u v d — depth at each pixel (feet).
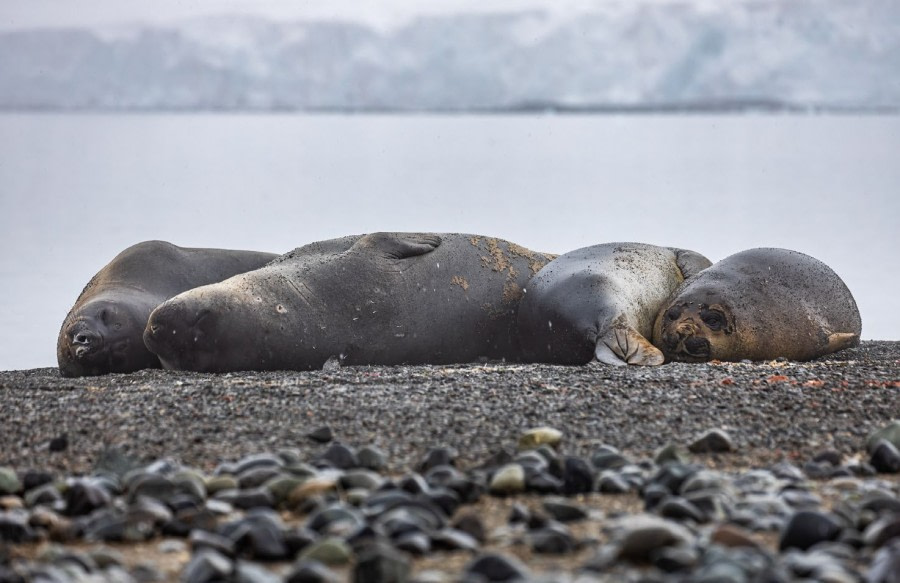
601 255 163.53
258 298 144.56
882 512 73.56
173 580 62.90
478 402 105.91
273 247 289.94
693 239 309.22
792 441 94.84
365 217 365.81
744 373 122.93
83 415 103.55
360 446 92.38
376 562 59.98
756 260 157.28
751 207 401.90
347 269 151.12
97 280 164.14
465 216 369.50
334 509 71.20
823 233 322.14
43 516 72.74
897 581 58.23
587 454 90.53
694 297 151.02
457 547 67.00
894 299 224.12
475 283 157.69
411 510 71.26
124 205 409.28
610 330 146.10
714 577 57.21
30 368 171.32
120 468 86.53
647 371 124.57
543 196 451.12
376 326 150.00
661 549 63.41
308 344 145.89
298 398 108.47
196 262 168.76
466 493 77.87
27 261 268.82
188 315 139.85
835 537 66.28
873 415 103.14
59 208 395.34
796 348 151.74
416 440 93.97
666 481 79.46
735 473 85.81
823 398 108.37
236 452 91.35
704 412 102.89
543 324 153.38
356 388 113.19
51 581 59.11
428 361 154.51
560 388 111.65
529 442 91.76
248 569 61.11
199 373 139.44
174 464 86.38
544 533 67.51
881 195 447.83
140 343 151.94
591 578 59.88
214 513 74.23
